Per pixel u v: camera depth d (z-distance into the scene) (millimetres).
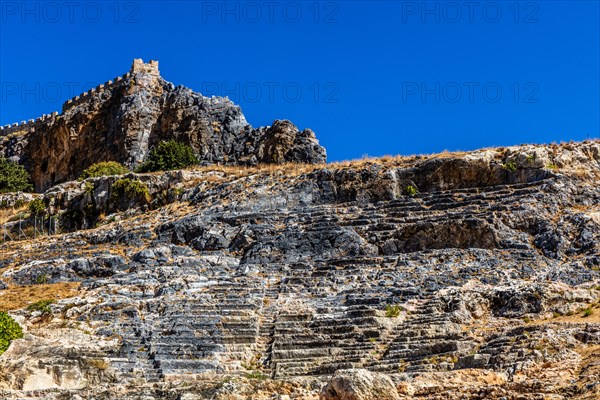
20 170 87375
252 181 54781
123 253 49281
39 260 49875
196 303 39531
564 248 42531
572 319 34344
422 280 40062
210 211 51594
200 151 76500
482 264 41656
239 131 78250
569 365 27375
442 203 48062
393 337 34469
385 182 50625
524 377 27234
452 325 34656
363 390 22938
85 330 37375
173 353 34938
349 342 34438
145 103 82750
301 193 51719
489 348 31172
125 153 79688
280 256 45875
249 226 48656
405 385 25875
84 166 84062
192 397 27312
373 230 46562
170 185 58438
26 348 34375
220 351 35031
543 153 49000
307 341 34938
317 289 40531
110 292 42031
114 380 32938
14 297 44000
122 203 59812
